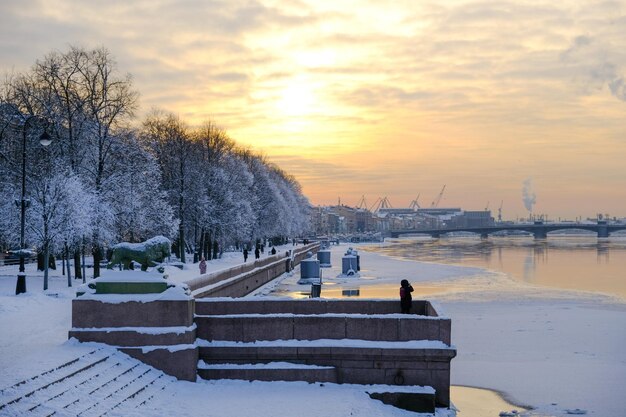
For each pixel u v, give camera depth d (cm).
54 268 6525
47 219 4600
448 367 2436
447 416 2341
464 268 10269
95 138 5484
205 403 2214
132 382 2250
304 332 2511
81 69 5459
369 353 2436
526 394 2775
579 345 3778
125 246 2575
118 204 5688
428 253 17600
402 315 2494
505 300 5888
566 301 5844
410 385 2433
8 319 3130
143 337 2459
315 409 2162
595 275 9306
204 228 8675
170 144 8238
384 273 9175
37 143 5388
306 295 6012
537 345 3778
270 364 2486
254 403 2220
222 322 2541
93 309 2478
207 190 8788
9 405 1758
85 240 5359
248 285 5847
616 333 4144
